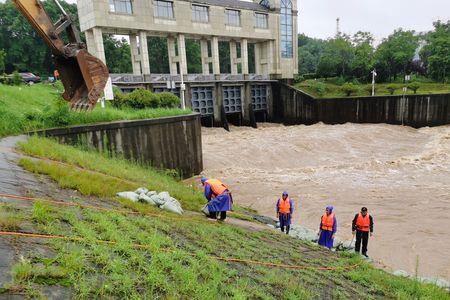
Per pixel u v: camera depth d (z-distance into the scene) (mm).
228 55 75188
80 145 14320
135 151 16562
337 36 70125
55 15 53875
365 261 9375
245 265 5980
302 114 45156
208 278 4785
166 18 35844
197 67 71125
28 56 53438
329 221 10539
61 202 5977
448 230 12602
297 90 45188
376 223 13477
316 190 17938
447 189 17375
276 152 27312
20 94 19250
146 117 17906
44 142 11438
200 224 7828
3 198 5270
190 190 13711
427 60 58844
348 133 34188
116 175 10938
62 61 12344
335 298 5840
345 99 41312
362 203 15812
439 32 61938
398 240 11977
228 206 8961
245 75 43781
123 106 22172
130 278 3930
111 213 6211
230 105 43438
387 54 59312
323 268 7637
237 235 8070
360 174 21109
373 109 39938
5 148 9359
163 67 70812
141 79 35281
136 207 7371
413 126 37844
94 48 33906
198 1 38094
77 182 7551
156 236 5586
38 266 3521
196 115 19953
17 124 12906
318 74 62375
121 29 33969
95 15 31047
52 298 3131
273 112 48125
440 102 36438
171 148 18453
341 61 61281
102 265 4035
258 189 18328
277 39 46656
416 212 14398
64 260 3760
